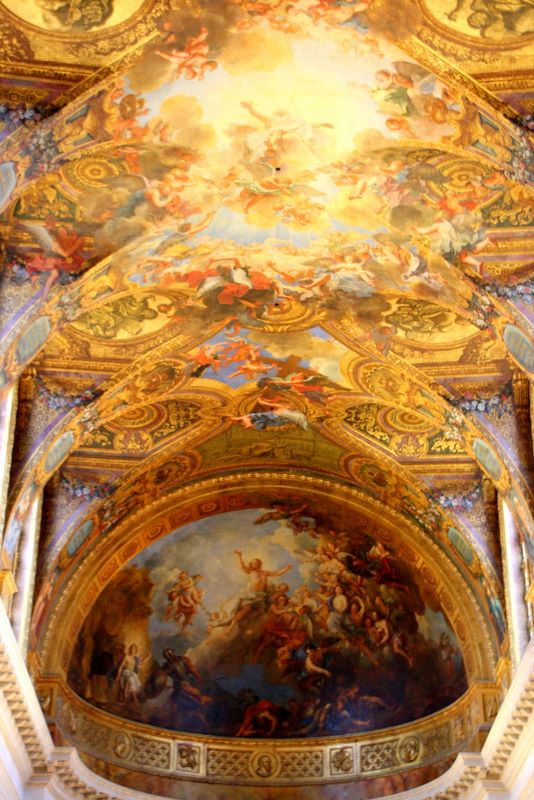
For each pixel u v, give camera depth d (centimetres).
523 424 2680
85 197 2294
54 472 2938
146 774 3172
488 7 1930
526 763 2750
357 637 3334
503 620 2997
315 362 2845
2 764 2639
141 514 3241
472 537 3031
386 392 2866
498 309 2419
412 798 3081
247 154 2267
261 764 3269
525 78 2025
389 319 2652
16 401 2702
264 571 3372
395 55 2050
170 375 2828
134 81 2081
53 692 2992
